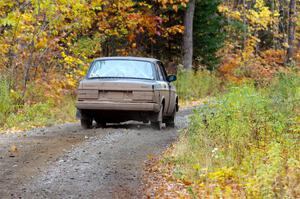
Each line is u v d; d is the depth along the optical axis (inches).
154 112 664.4
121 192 360.2
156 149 522.6
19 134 623.2
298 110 642.8
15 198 341.7
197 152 451.2
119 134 605.0
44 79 960.9
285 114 585.3
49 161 450.6
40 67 985.5
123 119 691.4
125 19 1350.9
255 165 380.5
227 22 2055.9
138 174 413.4
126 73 680.4
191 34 1556.3
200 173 399.2
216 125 487.5
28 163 443.2
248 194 322.3
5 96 774.5
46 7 953.5
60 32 1147.3
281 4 2787.9
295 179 308.5
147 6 1491.1
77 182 383.2
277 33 2536.9
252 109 509.4
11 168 425.1
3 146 522.6
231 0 2493.8
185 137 530.0
